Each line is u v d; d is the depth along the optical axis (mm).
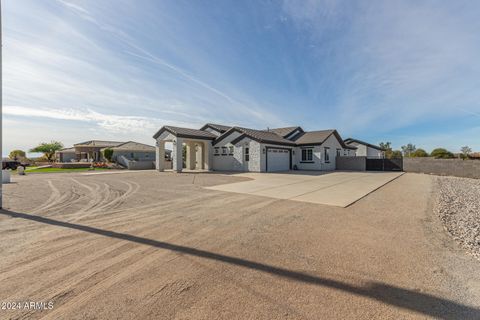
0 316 2158
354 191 9836
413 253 3658
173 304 2363
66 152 41781
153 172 21859
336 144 27344
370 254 3604
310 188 10688
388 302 2424
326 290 2637
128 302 2391
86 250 3703
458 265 3270
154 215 5914
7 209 6543
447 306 2363
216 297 2486
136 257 3459
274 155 22422
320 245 3955
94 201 7719
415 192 9891
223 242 4074
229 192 9578
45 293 2537
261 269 3115
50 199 8078
